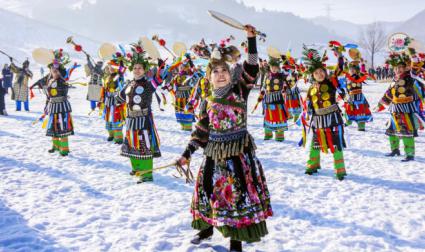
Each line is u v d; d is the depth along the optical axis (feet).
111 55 23.97
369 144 27.73
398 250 11.80
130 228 13.28
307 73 19.63
